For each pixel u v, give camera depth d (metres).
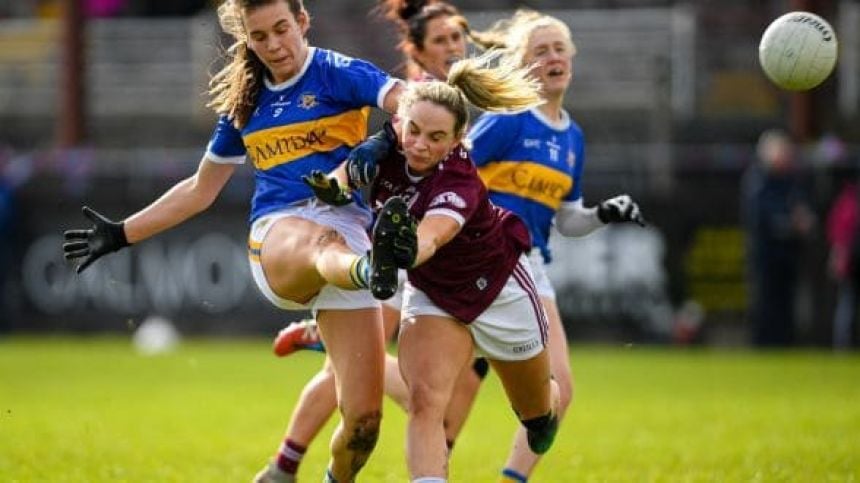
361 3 84.12
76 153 73.56
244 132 22.88
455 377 21.69
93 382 51.31
